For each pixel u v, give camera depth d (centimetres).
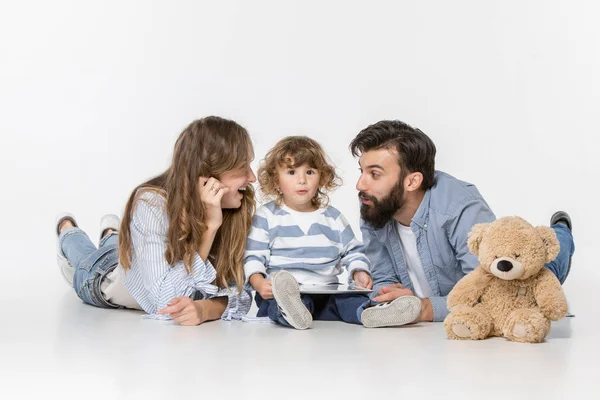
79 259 344
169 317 282
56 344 236
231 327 267
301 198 290
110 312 301
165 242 275
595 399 175
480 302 248
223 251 285
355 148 287
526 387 185
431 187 281
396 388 185
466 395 179
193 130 278
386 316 261
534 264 234
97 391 185
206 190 272
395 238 293
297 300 260
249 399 178
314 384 189
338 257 297
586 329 260
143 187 286
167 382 192
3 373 201
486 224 248
